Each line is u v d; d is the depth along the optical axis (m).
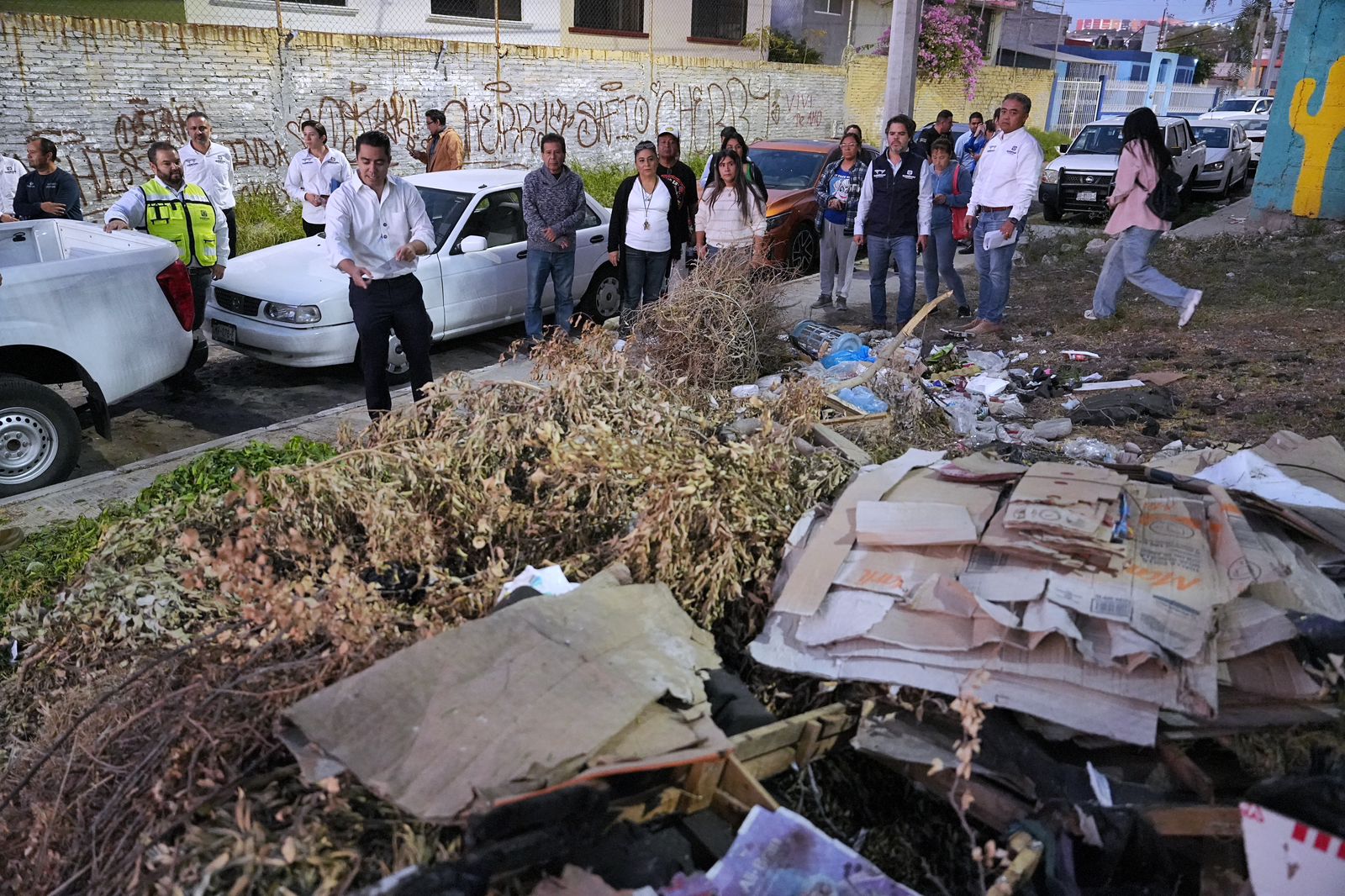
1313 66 13.11
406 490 3.85
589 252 9.34
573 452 3.78
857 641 3.01
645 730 2.48
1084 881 2.53
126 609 3.55
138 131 11.73
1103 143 16.81
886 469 3.87
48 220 7.35
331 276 7.84
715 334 6.36
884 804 2.91
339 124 13.65
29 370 6.07
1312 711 2.68
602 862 2.26
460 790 2.22
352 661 2.79
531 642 2.71
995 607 2.86
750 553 3.52
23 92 10.74
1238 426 6.11
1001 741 2.73
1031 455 5.67
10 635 4.05
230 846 2.23
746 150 8.30
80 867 2.53
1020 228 8.22
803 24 24.39
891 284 10.93
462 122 15.12
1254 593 2.97
